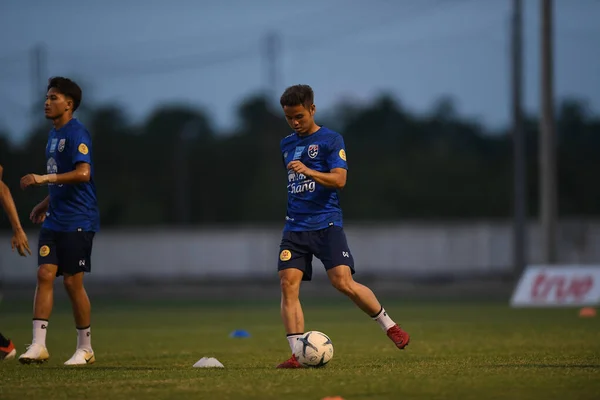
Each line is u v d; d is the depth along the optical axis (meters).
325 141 31.36
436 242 145.50
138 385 25.83
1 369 31.59
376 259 146.75
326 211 31.17
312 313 75.06
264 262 150.00
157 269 151.12
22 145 185.62
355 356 36.78
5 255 144.75
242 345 44.78
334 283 31.14
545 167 90.25
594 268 79.19
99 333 54.91
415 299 96.38
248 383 25.53
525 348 39.50
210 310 82.25
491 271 143.25
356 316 70.56
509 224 146.50
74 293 33.72
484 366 30.17
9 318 74.06
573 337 45.81
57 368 32.00
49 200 33.81
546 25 90.06
